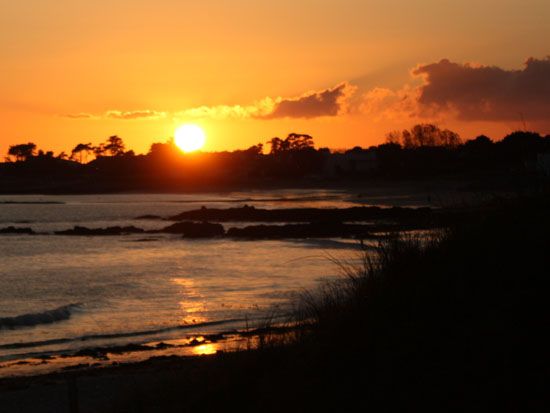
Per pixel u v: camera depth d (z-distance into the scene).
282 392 11.73
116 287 52.06
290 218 134.75
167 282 54.19
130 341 33.06
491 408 9.01
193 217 147.12
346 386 10.72
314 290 39.31
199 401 13.56
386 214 129.62
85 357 29.88
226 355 15.34
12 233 115.62
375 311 12.06
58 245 95.19
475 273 11.59
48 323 37.97
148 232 113.44
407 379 10.12
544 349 9.41
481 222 13.06
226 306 40.94
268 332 15.19
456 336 10.35
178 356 28.20
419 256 13.02
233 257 74.62
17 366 28.62
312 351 12.22
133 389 17.48
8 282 56.66
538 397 8.83
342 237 96.19
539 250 11.45
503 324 10.09
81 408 20.08
